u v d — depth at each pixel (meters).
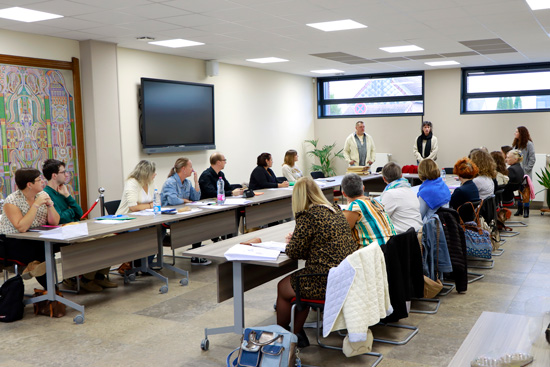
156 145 7.94
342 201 9.52
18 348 3.49
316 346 3.42
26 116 6.25
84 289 4.82
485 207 5.51
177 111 8.30
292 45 7.56
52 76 6.55
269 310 4.19
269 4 5.11
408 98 11.03
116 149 7.19
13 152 6.12
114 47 7.10
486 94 10.27
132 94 7.64
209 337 3.64
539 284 4.76
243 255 3.20
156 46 7.43
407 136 11.05
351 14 5.61
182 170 5.70
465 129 10.47
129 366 3.18
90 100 6.85
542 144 9.83
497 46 7.83
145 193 5.27
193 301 4.46
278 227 4.28
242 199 5.83
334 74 11.43
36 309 4.18
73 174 6.84
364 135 9.71
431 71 10.67
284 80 11.02
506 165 7.72
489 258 5.00
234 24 6.02
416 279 3.63
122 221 4.46
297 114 11.52
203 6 5.13
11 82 6.07
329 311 2.86
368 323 2.86
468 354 1.66
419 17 5.80
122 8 5.14
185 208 5.12
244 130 9.94
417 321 3.86
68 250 3.91
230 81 9.53
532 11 5.55
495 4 5.23
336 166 11.95
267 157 7.04
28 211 4.07
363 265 2.87
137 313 4.18
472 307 4.16
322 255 3.04
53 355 3.37
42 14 5.32
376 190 9.17
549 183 8.52
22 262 4.11
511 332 1.82
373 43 7.46
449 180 7.71
